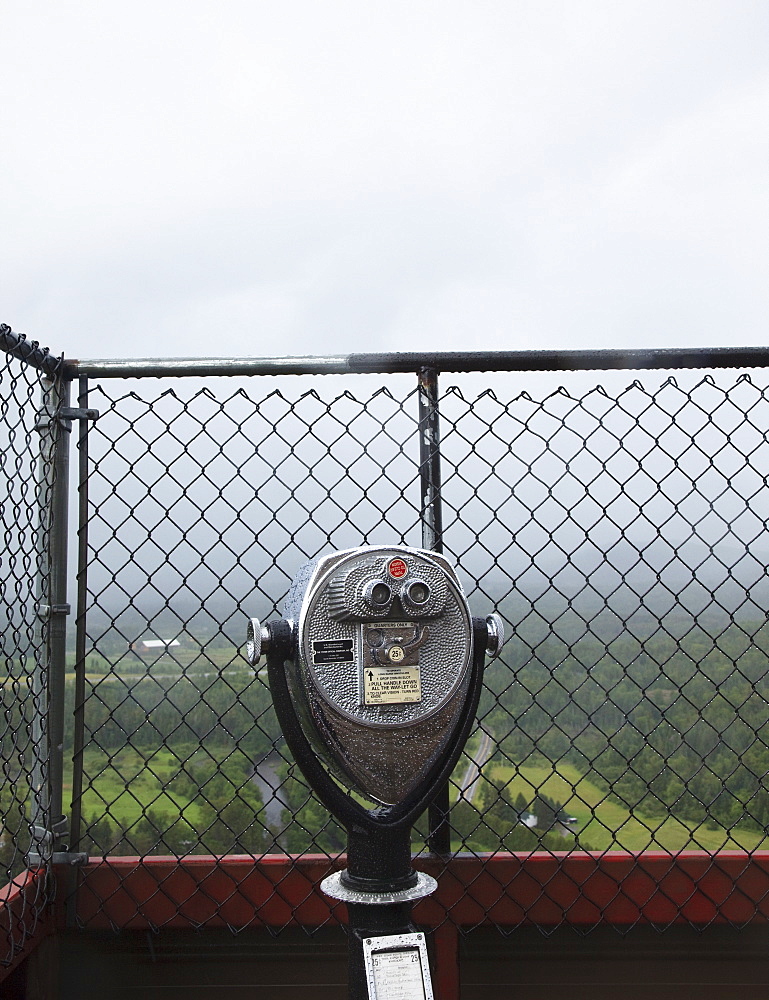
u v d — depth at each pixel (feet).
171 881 5.64
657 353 5.62
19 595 4.91
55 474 5.63
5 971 4.77
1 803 4.63
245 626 5.42
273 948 5.72
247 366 5.62
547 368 5.66
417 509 5.54
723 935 5.77
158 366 5.62
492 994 5.72
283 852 5.80
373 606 4.14
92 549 5.36
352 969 4.28
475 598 5.44
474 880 5.58
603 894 5.62
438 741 4.29
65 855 5.48
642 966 5.74
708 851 5.53
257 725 5.41
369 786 4.25
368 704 4.14
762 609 5.49
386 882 4.25
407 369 5.62
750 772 5.57
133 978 5.71
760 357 5.62
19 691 4.93
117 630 5.24
